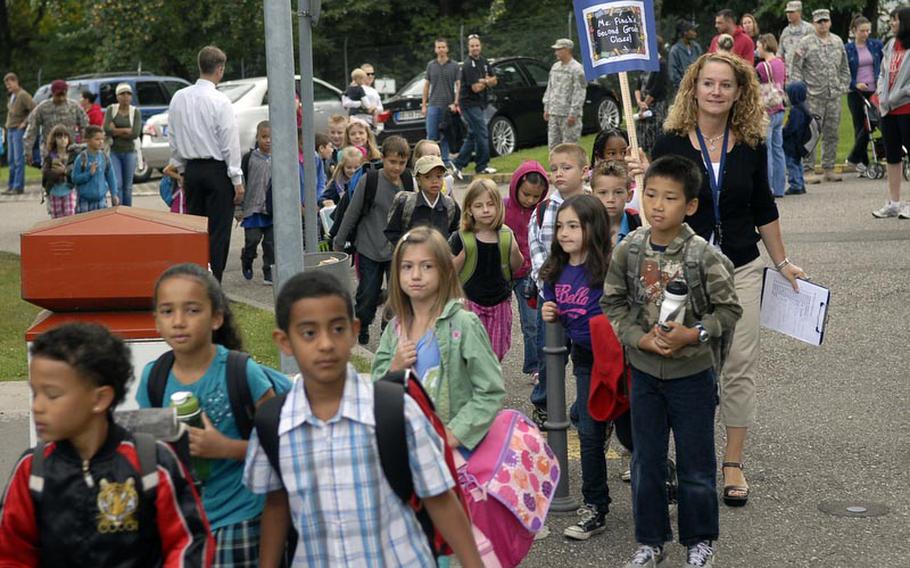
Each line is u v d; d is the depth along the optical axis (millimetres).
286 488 4074
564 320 7152
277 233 7168
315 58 44844
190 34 44188
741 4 42656
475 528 5492
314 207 10734
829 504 7430
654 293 6250
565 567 6641
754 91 7367
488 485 5516
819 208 18703
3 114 49625
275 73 7055
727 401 7570
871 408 9289
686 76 7496
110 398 3875
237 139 13656
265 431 4062
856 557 6652
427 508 4133
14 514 3883
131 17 43562
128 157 23000
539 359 9102
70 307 5637
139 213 5848
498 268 8883
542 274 7184
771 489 7711
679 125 7512
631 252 6320
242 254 15469
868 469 7996
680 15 43281
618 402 6605
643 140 22484
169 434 4160
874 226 16750
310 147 10664
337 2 44219
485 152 25500
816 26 21688
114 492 3838
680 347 6113
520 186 9695
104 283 5539
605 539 7012
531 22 41250
